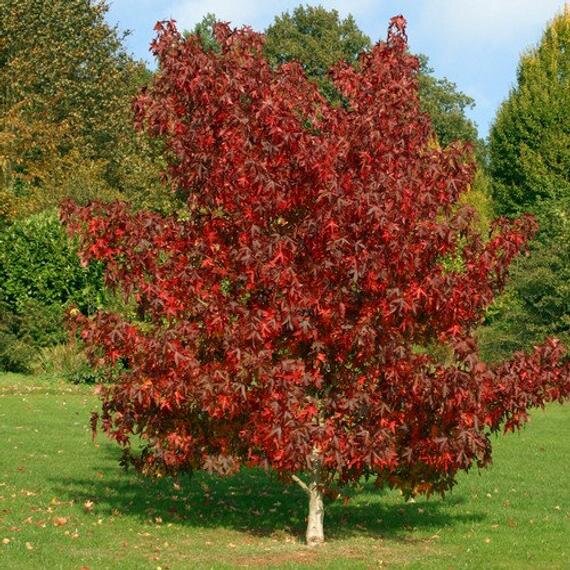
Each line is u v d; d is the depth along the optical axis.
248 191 8.91
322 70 44.62
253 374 8.48
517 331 26.25
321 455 8.96
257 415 8.59
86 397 21.02
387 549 9.34
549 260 26.27
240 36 9.65
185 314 9.05
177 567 8.31
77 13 39.66
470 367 8.53
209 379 8.52
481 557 8.99
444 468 8.69
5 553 8.58
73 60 38.81
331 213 8.53
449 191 9.07
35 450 14.84
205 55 9.20
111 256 9.22
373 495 12.42
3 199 30.75
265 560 8.75
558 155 37.91
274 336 8.76
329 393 9.03
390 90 9.38
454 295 8.65
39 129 35.09
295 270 8.84
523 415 9.16
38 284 24.83
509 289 27.08
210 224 9.29
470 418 8.63
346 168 9.14
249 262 8.65
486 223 30.22
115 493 11.91
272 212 8.97
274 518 10.88
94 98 39.56
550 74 38.94
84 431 16.80
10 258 24.91
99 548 8.98
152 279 9.19
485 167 44.47
